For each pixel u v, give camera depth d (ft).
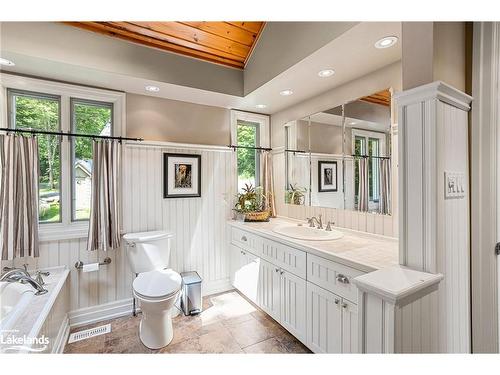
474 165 4.29
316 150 8.50
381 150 6.50
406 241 3.84
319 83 7.42
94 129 7.88
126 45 6.87
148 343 6.41
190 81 7.77
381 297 3.16
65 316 6.93
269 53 7.25
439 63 3.68
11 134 6.51
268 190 10.30
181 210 8.97
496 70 4.17
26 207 6.51
